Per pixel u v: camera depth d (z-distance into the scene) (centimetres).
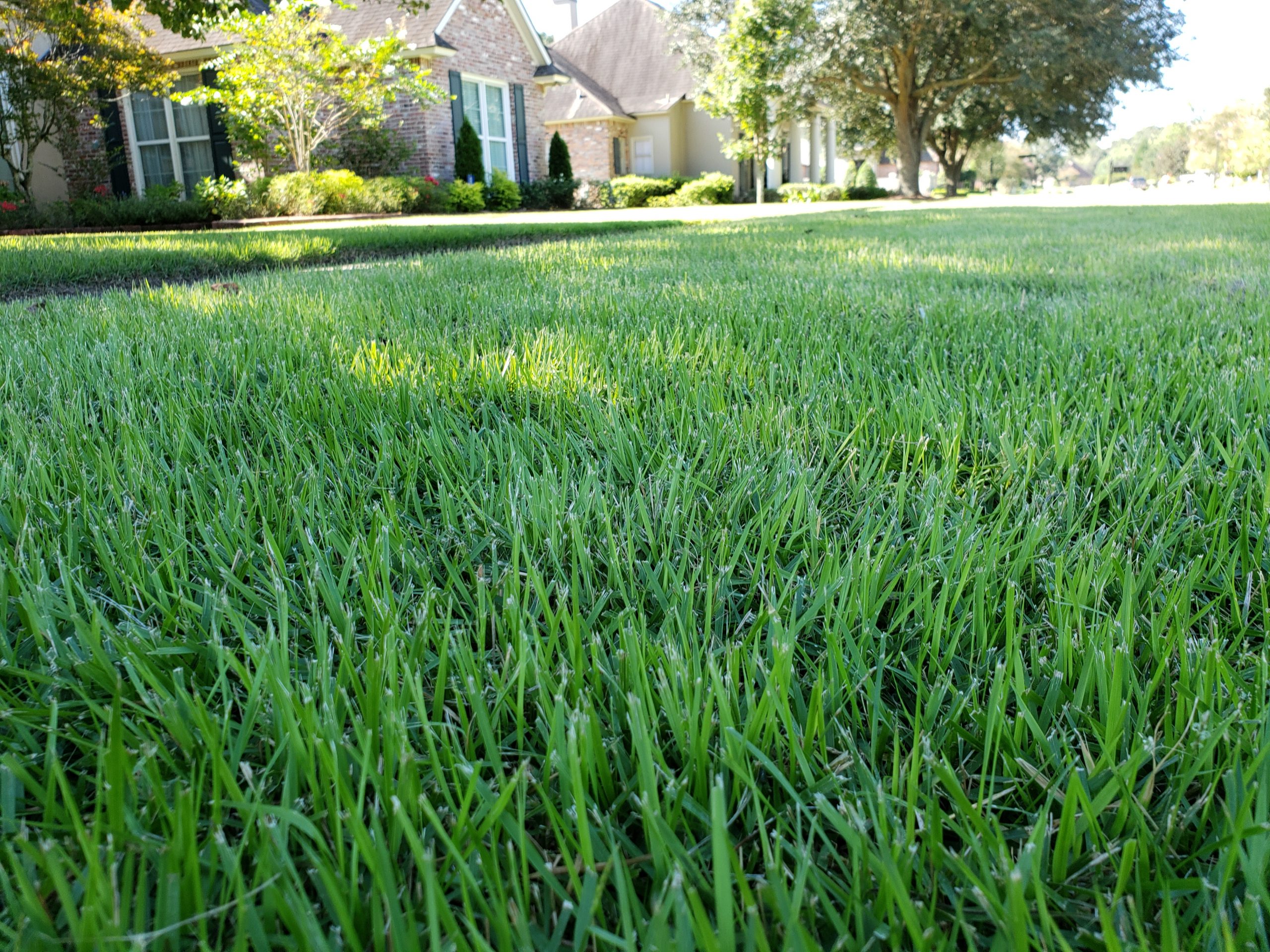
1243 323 245
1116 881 58
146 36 1417
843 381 184
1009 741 69
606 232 923
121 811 56
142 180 1616
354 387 178
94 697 76
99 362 205
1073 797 57
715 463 134
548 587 97
